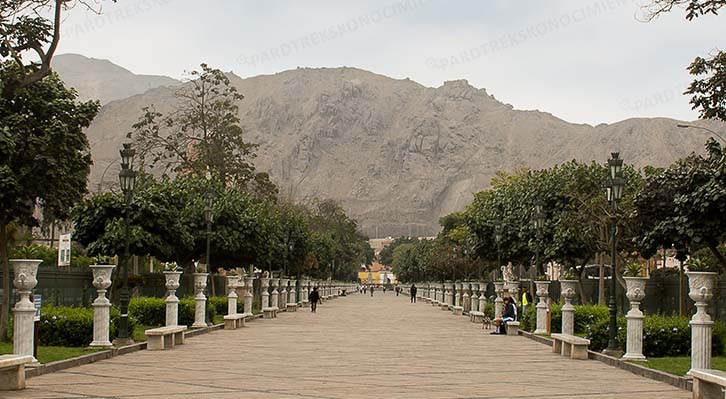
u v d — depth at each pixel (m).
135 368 16.64
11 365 12.52
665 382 15.39
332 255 92.00
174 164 60.84
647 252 20.11
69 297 30.75
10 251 31.72
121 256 32.91
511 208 40.44
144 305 29.53
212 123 58.12
